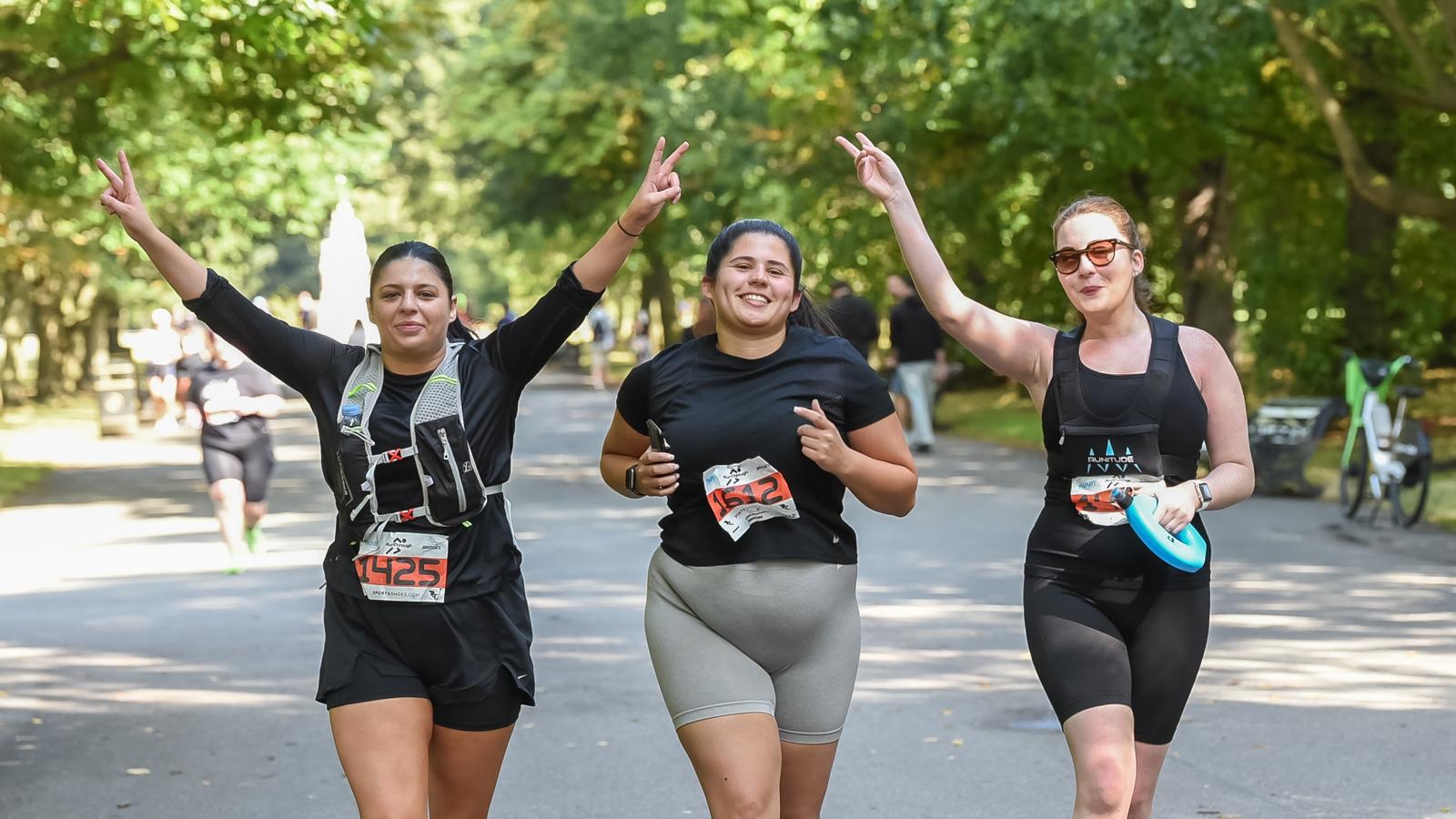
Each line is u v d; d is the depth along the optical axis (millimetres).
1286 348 44656
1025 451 40594
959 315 8102
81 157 35219
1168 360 7809
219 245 73250
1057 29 34562
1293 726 12617
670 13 70375
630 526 25609
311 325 79562
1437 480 31562
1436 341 46812
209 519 28203
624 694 13914
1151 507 7461
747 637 7723
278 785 11180
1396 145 44969
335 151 53969
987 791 10930
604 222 80125
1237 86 38812
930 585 19641
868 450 7914
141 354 61938
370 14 28766
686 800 10797
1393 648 15672
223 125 34531
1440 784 11008
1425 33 40750
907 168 46250
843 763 11641
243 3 27391
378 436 7742
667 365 7988
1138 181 45719
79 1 28234
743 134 60375
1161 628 7688
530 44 79188
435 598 7648
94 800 10836
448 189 100125
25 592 20031
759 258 7801
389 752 7535
